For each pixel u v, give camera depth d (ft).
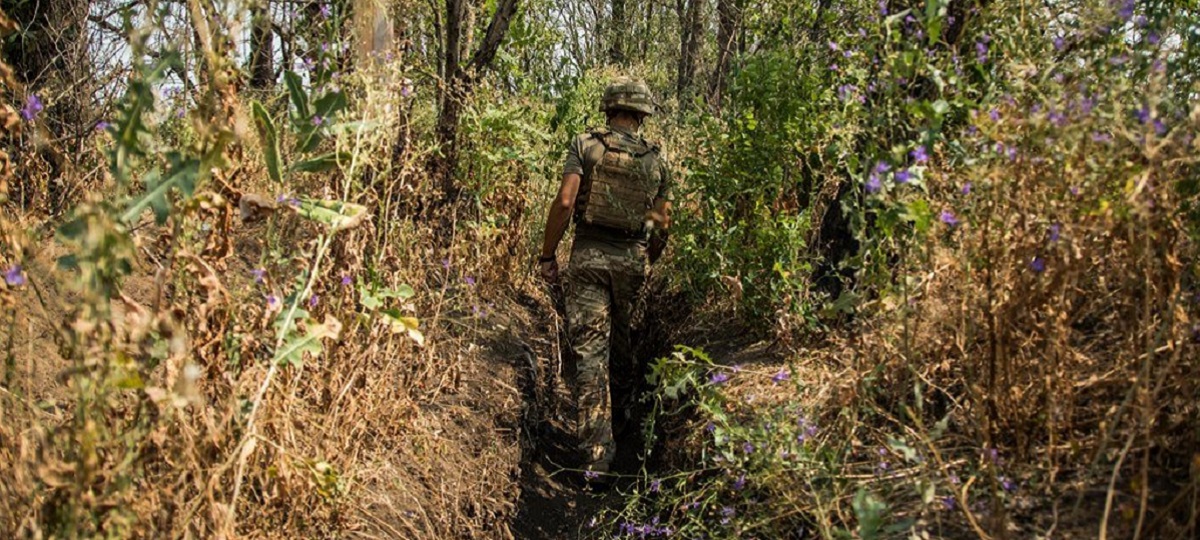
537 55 24.73
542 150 21.54
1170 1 10.85
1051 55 10.09
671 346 17.38
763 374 12.85
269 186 11.14
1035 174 8.41
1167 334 8.30
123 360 7.06
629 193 15.42
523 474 15.01
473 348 16.02
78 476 6.94
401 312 12.00
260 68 14.05
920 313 9.79
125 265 7.25
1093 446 8.80
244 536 8.70
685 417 14.79
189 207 7.70
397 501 11.85
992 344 8.86
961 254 9.16
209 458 8.16
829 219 14.58
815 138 14.98
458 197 18.35
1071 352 9.04
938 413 10.26
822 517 8.55
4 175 8.70
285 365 9.55
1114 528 7.99
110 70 14.64
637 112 15.81
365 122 9.58
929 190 9.97
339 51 11.02
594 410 15.06
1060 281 8.45
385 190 11.31
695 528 11.11
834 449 10.02
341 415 10.69
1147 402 7.67
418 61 18.15
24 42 13.52
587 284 15.39
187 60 9.08
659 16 46.42
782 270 14.01
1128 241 8.43
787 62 16.33
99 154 12.61
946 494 9.01
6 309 8.27
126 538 7.43
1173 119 8.75
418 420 13.03
